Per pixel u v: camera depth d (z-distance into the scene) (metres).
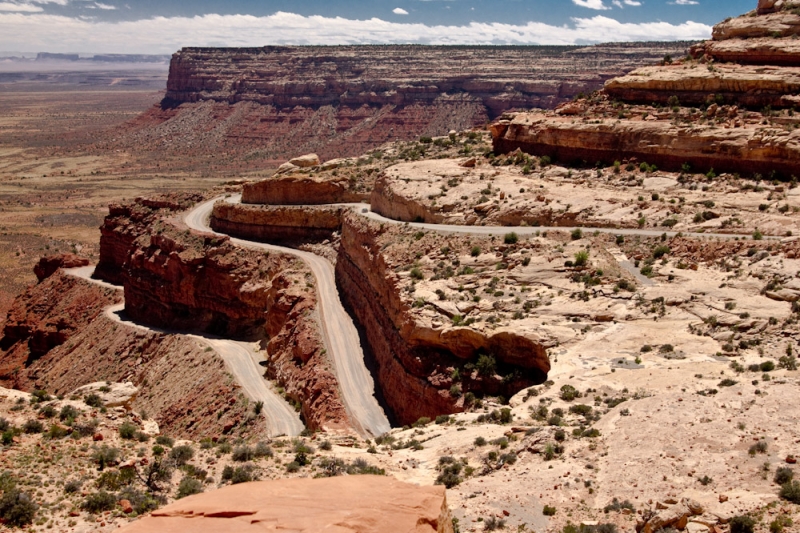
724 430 37.50
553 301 63.97
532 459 39.94
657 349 55.06
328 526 19.11
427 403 62.75
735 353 52.81
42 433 37.91
